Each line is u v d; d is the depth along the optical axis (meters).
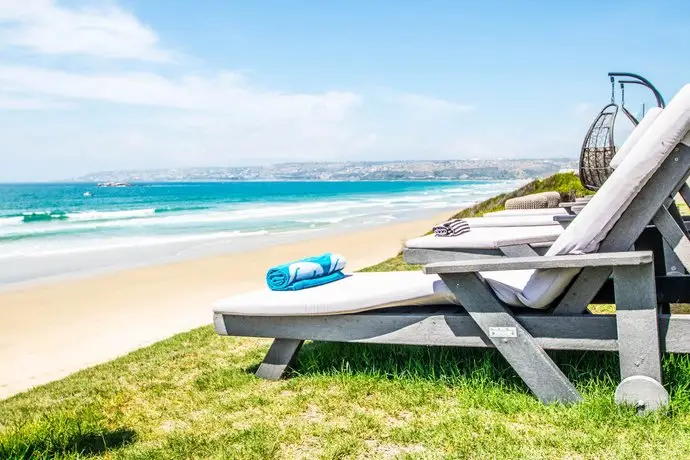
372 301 3.34
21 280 12.44
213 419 3.19
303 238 19.55
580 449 2.44
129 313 8.68
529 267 2.72
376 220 27.55
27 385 5.09
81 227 25.62
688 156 2.70
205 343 5.36
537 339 2.96
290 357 3.74
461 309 3.35
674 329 2.71
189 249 17.12
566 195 13.96
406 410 3.06
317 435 2.83
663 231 2.97
